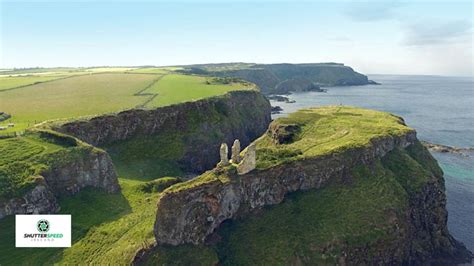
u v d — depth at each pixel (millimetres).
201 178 68812
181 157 114188
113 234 65812
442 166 133875
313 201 76625
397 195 80375
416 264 76875
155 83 174500
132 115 113312
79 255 60812
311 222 72000
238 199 71062
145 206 77188
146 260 59062
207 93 148875
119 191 84562
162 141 115688
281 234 69062
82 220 70000
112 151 105625
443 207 88750
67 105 121562
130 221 69750
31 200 68125
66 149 80750
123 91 150375
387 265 72500
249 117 156750
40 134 84438
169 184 88812
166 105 122312
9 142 79625
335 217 73438
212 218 66312
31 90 150750
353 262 68500
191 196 63969
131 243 62094
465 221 94250
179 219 62062
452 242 84688
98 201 76750
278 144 107438
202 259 61281
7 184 68188
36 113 109188
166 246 61250
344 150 85375
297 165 78750
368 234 71312
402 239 75188
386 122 112000
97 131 104000
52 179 74500
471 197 107125
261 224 70688
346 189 80062
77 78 191250
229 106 143125
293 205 75312
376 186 81312
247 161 72688
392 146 96188
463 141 170500
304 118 122188
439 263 77625
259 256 64688
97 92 147375
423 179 87188
